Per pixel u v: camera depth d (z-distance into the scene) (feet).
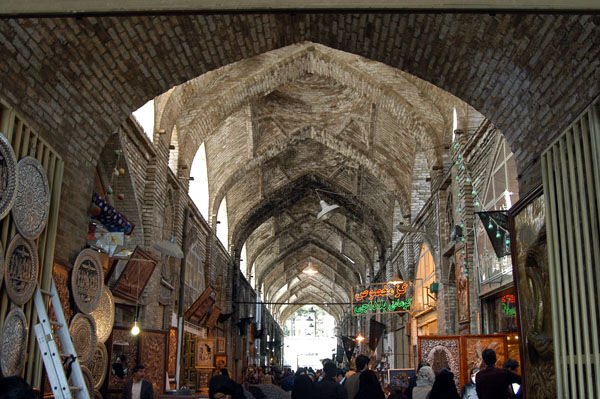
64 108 23.85
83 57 23.41
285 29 27.81
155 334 34.68
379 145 66.23
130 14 14.03
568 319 19.10
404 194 67.77
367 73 52.54
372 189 79.00
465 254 43.29
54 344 19.17
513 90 25.11
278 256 114.42
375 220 84.33
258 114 64.08
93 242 30.89
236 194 78.33
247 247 100.58
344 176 79.00
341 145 68.80
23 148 19.52
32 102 21.79
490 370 19.40
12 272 18.34
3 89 19.99
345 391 20.66
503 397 19.02
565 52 21.13
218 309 65.98
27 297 19.24
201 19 25.21
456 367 36.50
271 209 86.43
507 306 36.73
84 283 24.70
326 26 27.58
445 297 49.52
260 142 68.39
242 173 69.97
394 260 79.20
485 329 40.09
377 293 70.49
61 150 24.03
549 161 21.48
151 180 41.34
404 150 63.62
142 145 39.63
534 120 24.53
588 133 18.75
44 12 13.61
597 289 17.48
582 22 19.51
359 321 114.32
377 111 60.59
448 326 48.67
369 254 99.45
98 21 22.48
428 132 52.06
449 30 24.58
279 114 65.72
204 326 64.59
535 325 22.33
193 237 58.03
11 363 18.24
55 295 21.06
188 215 53.47
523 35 22.43
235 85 51.42
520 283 24.08
